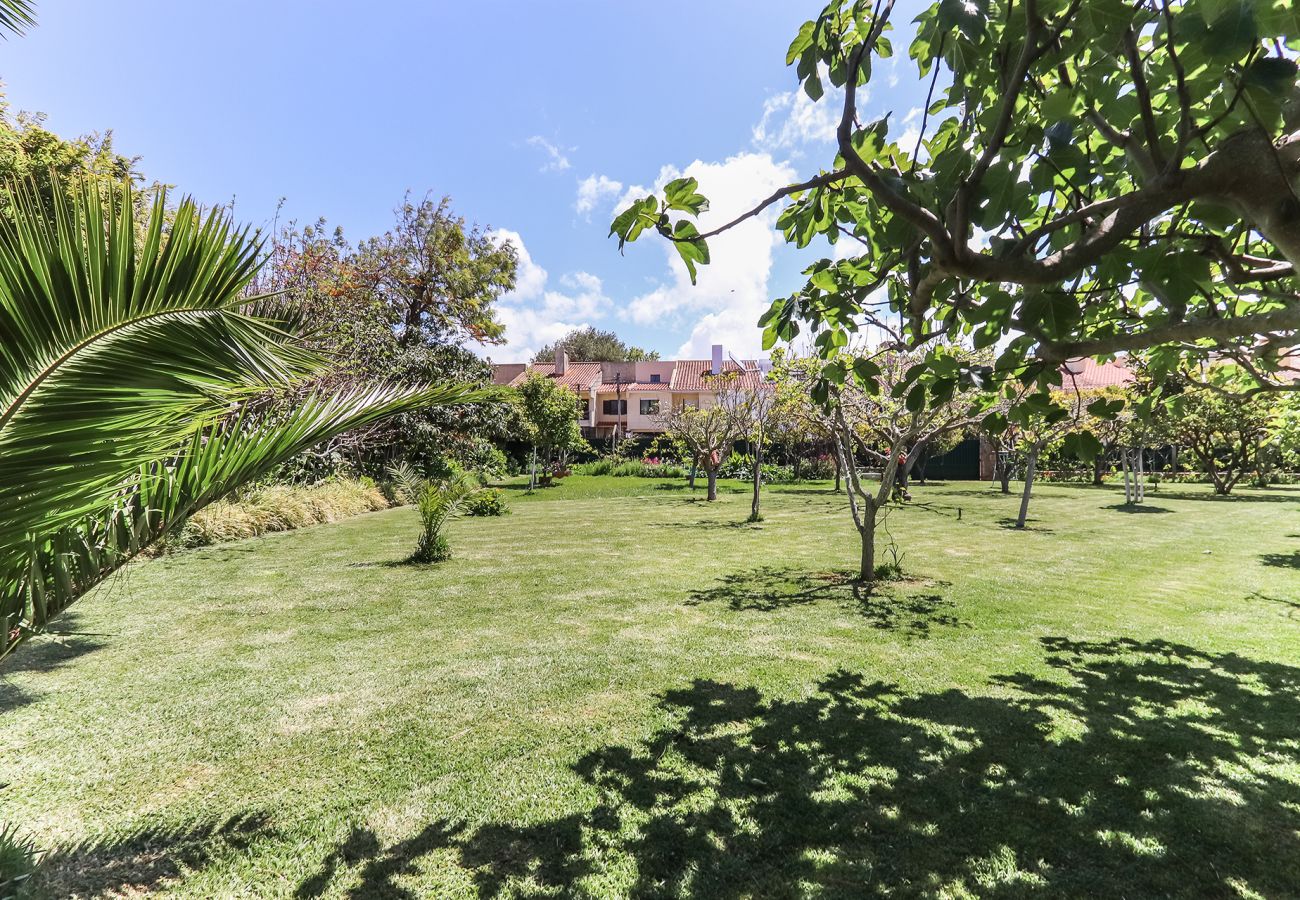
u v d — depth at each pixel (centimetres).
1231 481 1959
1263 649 466
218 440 216
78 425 168
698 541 1014
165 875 219
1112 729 330
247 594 638
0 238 149
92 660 443
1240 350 267
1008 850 231
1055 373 227
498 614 566
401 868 223
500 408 2042
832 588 673
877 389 270
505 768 293
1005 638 495
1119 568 789
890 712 353
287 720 344
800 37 208
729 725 338
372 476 1694
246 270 185
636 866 224
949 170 163
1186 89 121
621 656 451
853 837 240
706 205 187
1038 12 131
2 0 294
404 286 1967
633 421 3800
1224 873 218
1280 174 116
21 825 247
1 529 167
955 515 1396
